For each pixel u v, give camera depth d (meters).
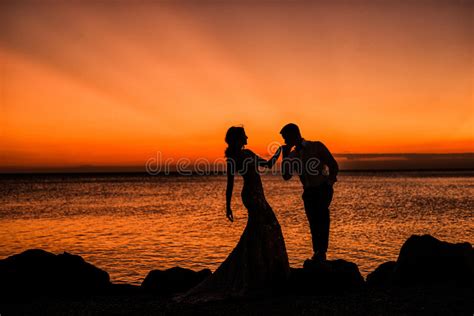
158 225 28.84
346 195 63.72
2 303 5.96
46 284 6.68
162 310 5.18
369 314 4.77
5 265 6.76
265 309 5.05
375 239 21.92
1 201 55.25
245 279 5.61
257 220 5.70
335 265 6.46
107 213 38.25
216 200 57.03
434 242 6.81
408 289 5.84
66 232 25.47
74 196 67.62
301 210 40.00
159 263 16.19
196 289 5.74
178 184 140.38
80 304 5.68
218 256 17.52
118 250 19.14
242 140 5.72
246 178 5.71
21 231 26.06
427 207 41.66
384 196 60.56
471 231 25.12
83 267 7.34
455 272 6.39
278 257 5.70
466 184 109.94
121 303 5.73
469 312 4.74
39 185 127.31
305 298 5.49
